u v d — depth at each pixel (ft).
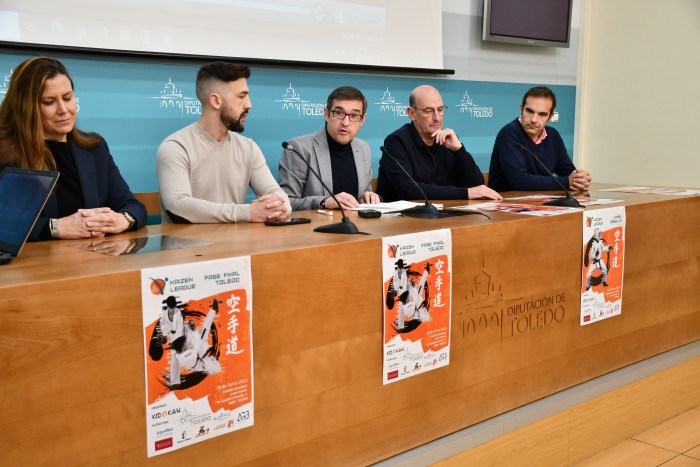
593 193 9.12
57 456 3.77
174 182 7.31
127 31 10.14
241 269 4.41
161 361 4.11
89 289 3.78
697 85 15.17
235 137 8.05
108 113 10.10
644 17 16.01
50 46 9.41
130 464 4.07
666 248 7.91
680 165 15.69
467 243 5.79
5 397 3.56
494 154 11.22
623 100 16.62
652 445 7.36
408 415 5.55
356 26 12.53
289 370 4.76
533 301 6.45
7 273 3.86
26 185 4.62
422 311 5.51
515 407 6.44
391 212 7.07
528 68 15.84
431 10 13.48
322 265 4.85
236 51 11.21
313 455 4.99
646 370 7.66
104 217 5.46
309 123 12.23
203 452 4.39
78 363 3.79
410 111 10.03
